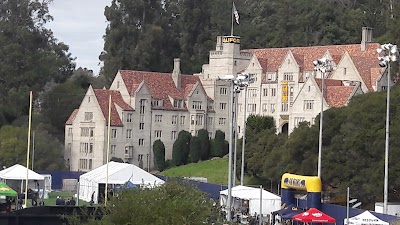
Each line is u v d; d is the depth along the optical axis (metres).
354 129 176.50
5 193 142.00
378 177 167.25
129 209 88.94
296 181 149.75
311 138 181.38
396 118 175.88
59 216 106.12
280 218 146.75
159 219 87.56
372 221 128.38
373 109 177.25
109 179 173.25
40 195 183.38
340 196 175.00
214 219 98.88
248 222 143.88
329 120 181.62
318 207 146.12
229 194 133.25
